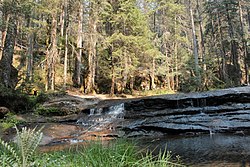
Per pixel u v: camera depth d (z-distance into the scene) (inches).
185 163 202.1
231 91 462.6
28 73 764.0
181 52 1037.8
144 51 827.4
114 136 381.1
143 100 498.9
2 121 442.3
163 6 899.4
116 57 788.0
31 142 104.9
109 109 527.5
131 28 819.4
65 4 732.7
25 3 562.3
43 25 739.4
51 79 710.5
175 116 434.0
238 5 1095.0
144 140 344.5
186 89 964.0
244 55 1040.8
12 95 530.6
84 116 510.6
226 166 189.8
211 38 1272.1
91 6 775.1
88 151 146.8
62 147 302.8
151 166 144.3
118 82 867.4
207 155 230.4
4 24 549.0
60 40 791.1
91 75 795.4
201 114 432.1
